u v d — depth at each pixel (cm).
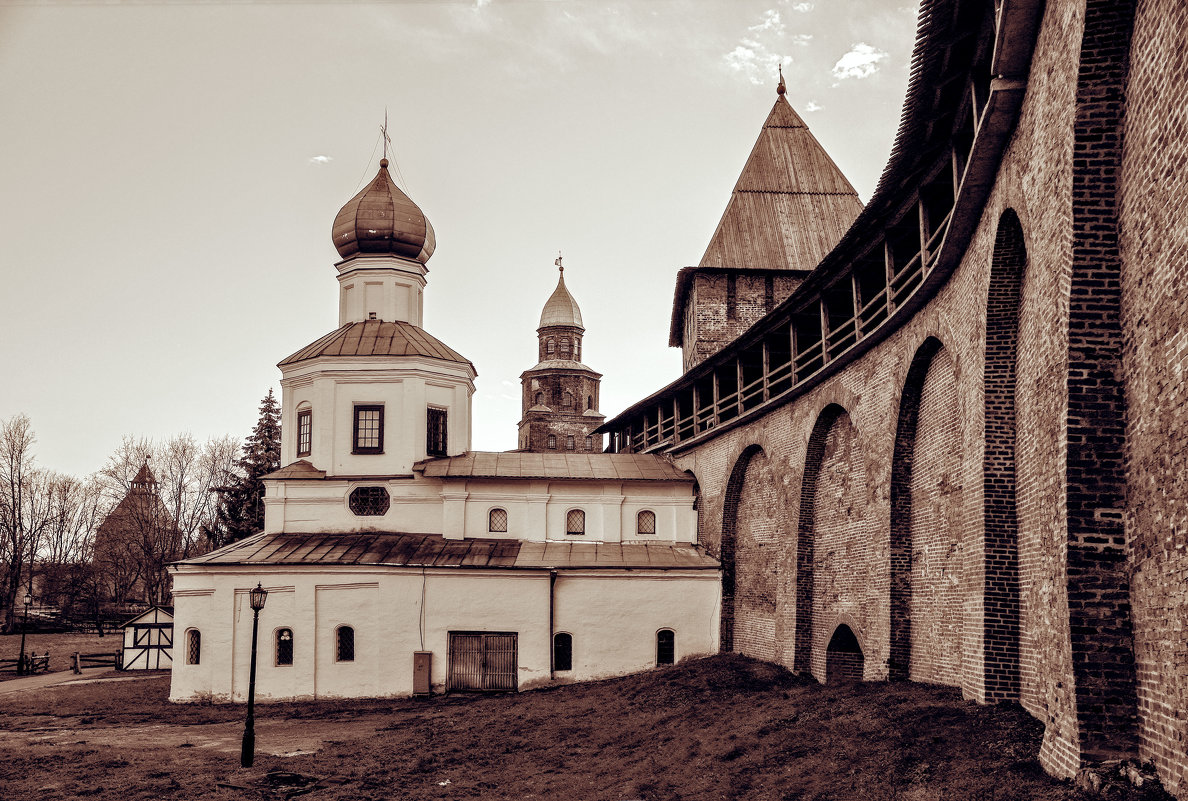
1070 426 1208
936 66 1778
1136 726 1145
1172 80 1039
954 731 1538
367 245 4325
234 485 6431
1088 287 1210
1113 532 1189
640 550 3912
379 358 3991
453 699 3412
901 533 2239
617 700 2886
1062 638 1240
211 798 1942
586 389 7969
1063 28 1256
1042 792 1171
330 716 3158
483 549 3803
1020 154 1470
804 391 2908
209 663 3459
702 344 4684
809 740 1791
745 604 3512
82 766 2252
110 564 7550
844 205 4941
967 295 1814
